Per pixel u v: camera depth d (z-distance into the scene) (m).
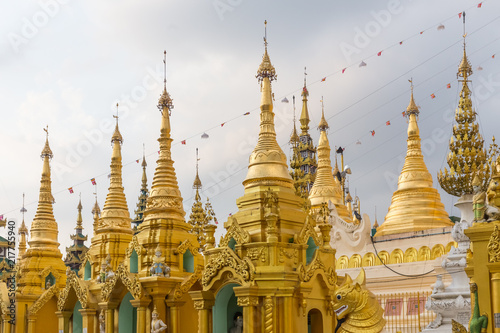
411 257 38.09
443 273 33.25
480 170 30.44
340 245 41.19
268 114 33.34
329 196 47.00
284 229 30.61
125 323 38.12
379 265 38.84
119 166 45.41
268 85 33.62
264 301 28.86
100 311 40.16
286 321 28.53
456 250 29.73
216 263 30.33
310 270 29.59
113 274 38.38
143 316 35.78
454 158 31.42
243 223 31.06
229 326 31.44
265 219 30.30
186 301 36.09
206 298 30.61
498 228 20.81
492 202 22.25
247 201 31.50
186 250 37.81
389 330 34.38
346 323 23.81
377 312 23.84
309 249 31.08
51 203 50.69
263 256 29.41
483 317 20.77
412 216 42.69
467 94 32.28
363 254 40.09
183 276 37.16
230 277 29.98
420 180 43.94
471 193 31.09
